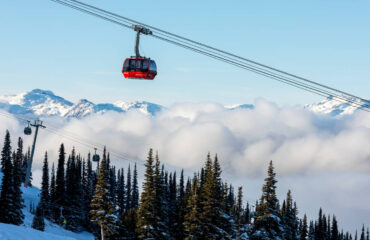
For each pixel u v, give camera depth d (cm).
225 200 8462
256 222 7356
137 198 15812
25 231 3616
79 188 12450
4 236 3148
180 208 9294
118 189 15462
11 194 8119
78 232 12000
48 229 10412
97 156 10038
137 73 3400
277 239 7175
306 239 11156
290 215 9612
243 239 8362
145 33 2608
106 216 8088
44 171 12119
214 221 7656
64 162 12950
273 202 7300
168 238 7781
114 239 9362
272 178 7356
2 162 15612
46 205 11869
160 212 7781
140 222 7669
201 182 9238
